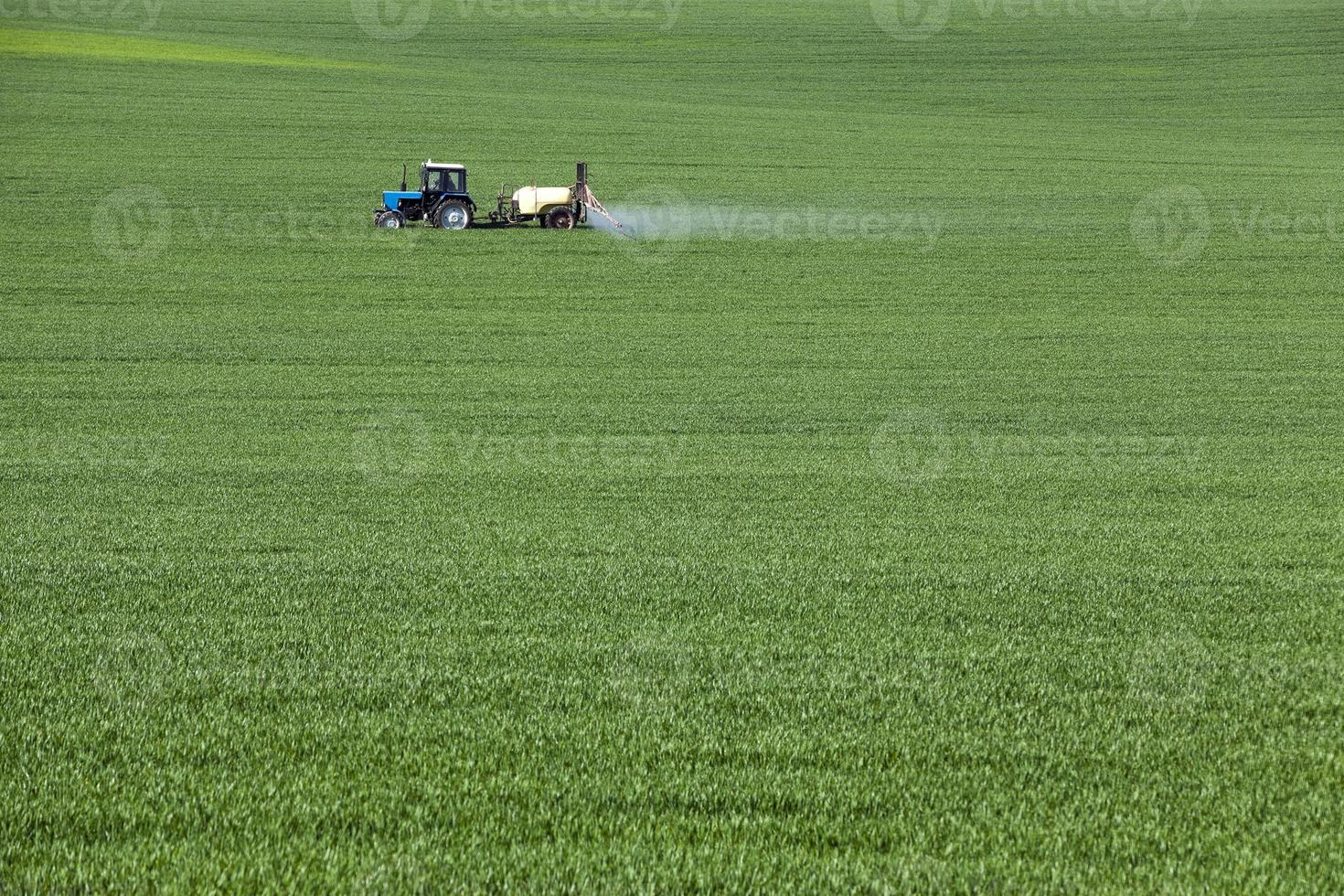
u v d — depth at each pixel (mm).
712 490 65500
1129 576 47219
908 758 28406
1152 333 115188
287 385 93562
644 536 54406
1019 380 97812
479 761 27812
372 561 48469
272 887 21781
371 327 113188
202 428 80812
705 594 43531
